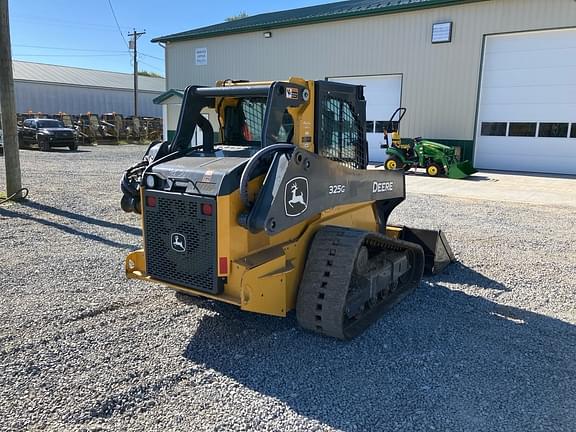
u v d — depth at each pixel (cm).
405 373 338
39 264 566
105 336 385
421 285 527
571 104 1505
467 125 1670
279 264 369
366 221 506
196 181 356
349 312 393
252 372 336
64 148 2569
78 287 492
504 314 449
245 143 440
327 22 1930
